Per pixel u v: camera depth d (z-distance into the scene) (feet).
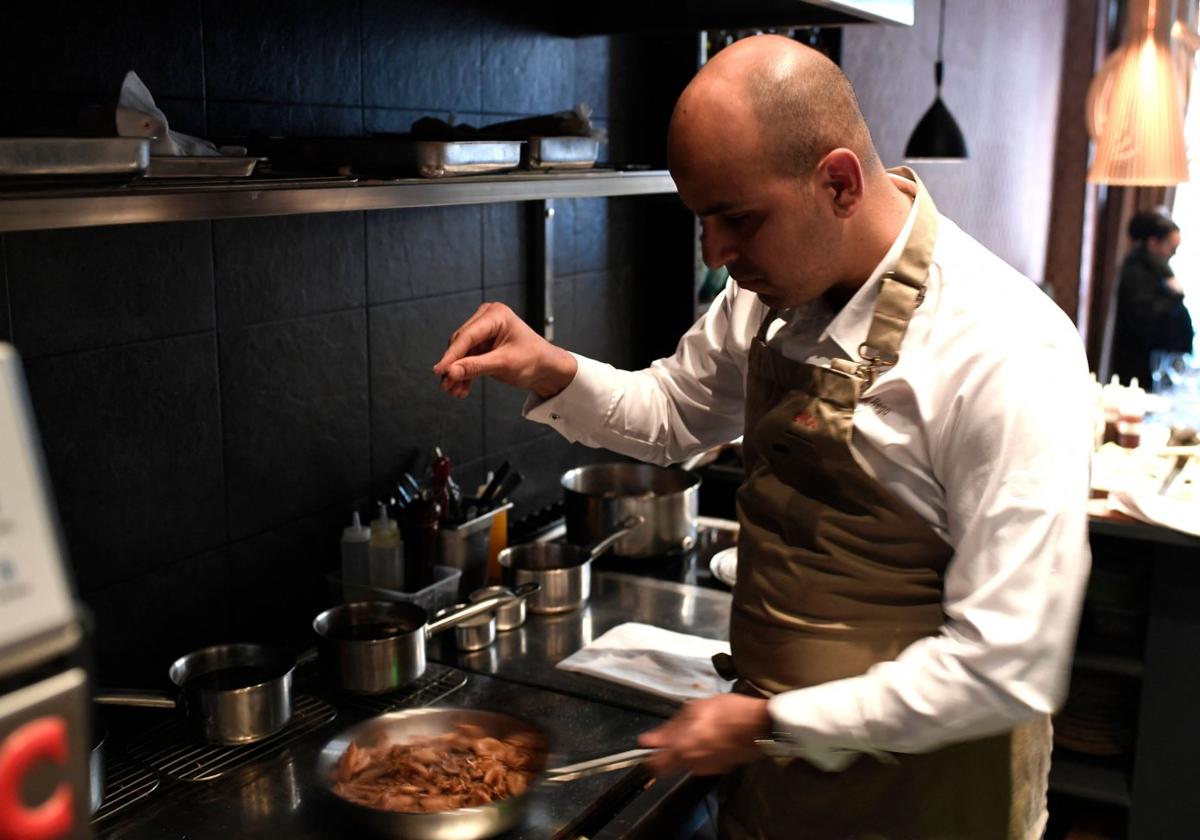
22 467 1.35
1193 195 20.01
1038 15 19.62
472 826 4.64
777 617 4.91
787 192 4.05
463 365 5.39
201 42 5.79
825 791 4.91
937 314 4.35
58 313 5.29
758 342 5.01
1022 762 4.91
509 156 5.90
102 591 5.66
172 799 5.04
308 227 6.61
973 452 4.18
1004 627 3.93
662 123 9.84
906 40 14.94
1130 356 17.98
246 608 6.51
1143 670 8.63
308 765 5.35
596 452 9.92
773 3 7.92
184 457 6.01
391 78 7.02
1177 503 8.59
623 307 9.96
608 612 7.34
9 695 1.39
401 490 7.19
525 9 8.13
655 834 5.16
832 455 4.59
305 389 6.73
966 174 17.52
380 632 6.25
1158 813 8.75
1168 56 12.05
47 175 3.69
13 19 4.94
